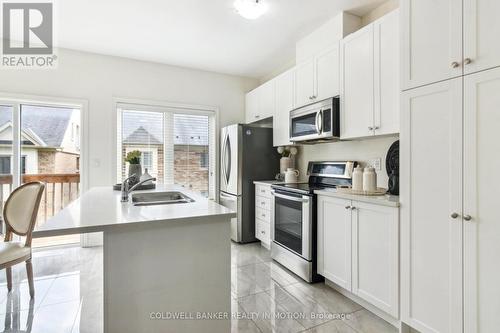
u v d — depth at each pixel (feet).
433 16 4.88
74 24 9.11
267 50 11.23
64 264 9.39
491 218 4.13
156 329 4.54
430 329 4.96
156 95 12.57
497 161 4.07
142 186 8.31
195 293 4.82
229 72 13.91
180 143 13.38
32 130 11.14
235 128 12.05
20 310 6.46
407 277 5.37
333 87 8.21
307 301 7.02
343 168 9.07
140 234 4.43
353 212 6.64
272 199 9.96
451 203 4.63
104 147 11.59
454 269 4.60
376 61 6.75
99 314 6.33
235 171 12.01
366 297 6.31
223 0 7.77
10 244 6.57
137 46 10.83
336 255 7.21
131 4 7.95
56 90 10.82
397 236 5.58
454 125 4.57
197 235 4.83
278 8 8.11
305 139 9.10
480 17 4.22
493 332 4.13
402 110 5.46
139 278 4.42
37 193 6.89
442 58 4.75
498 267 4.07
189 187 13.58
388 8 7.79
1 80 10.09
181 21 8.92
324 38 9.05
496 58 4.04
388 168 7.09
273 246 9.86
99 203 5.85
